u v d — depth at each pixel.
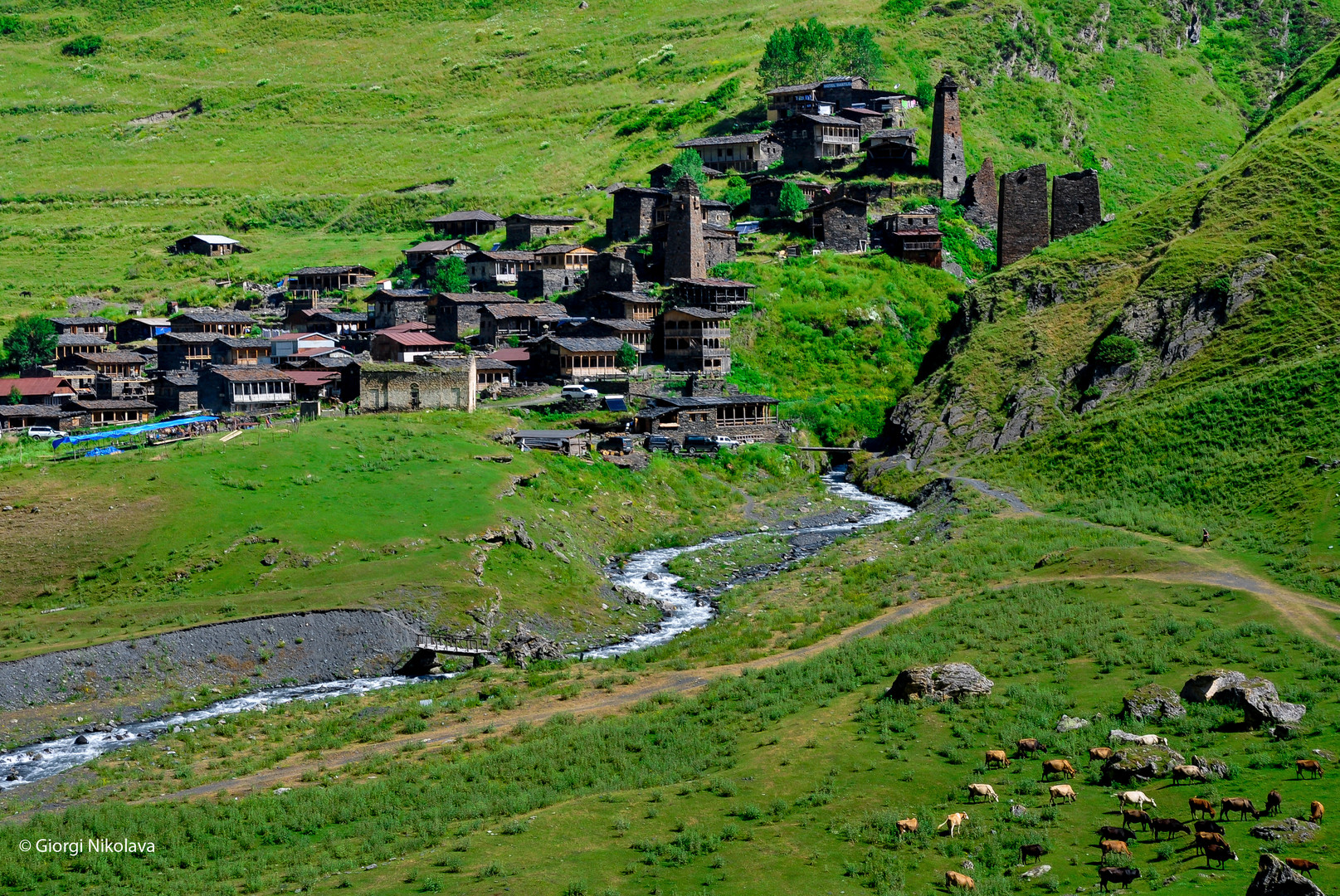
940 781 78.81
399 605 122.44
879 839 71.31
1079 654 100.50
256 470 151.62
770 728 92.38
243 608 120.44
